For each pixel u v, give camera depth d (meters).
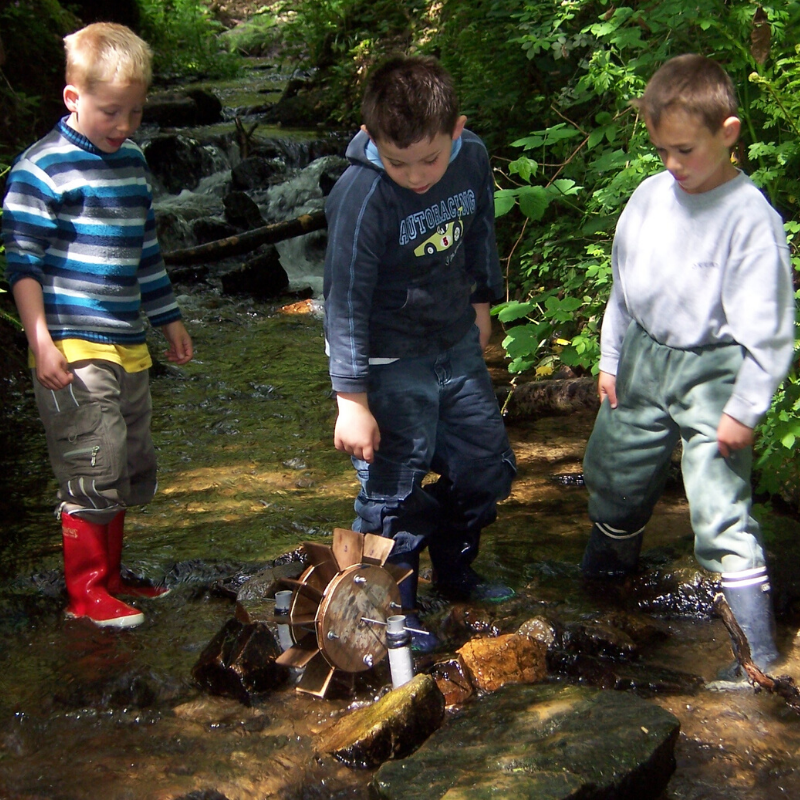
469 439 2.96
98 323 3.01
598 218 5.06
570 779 2.09
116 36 2.88
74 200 2.94
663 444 2.84
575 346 4.45
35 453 4.75
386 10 13.52
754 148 4.12
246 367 6.21
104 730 2.52
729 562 2.61
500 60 7.50
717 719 2.49
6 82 7.97
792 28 4.46
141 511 4.02
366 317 2.65
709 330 2.55
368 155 2.61
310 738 2.47
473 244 2.97
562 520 3.79
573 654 2.77
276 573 3.26
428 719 2.43
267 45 19.23
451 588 3.20
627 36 4.97
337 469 4.45
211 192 11.40
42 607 3.19
